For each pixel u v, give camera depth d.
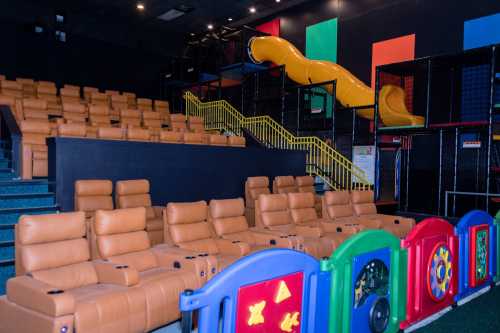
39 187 6.40
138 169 7.13
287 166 9.62
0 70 12.55
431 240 3.73
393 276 3.24
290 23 14.66
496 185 8.58
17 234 3.63
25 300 3.13
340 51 13.09
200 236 5.07
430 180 10.09
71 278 3.66
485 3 9.90
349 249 2.71
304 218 6.98
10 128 7.24
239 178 8.70
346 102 11.99
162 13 14.61
